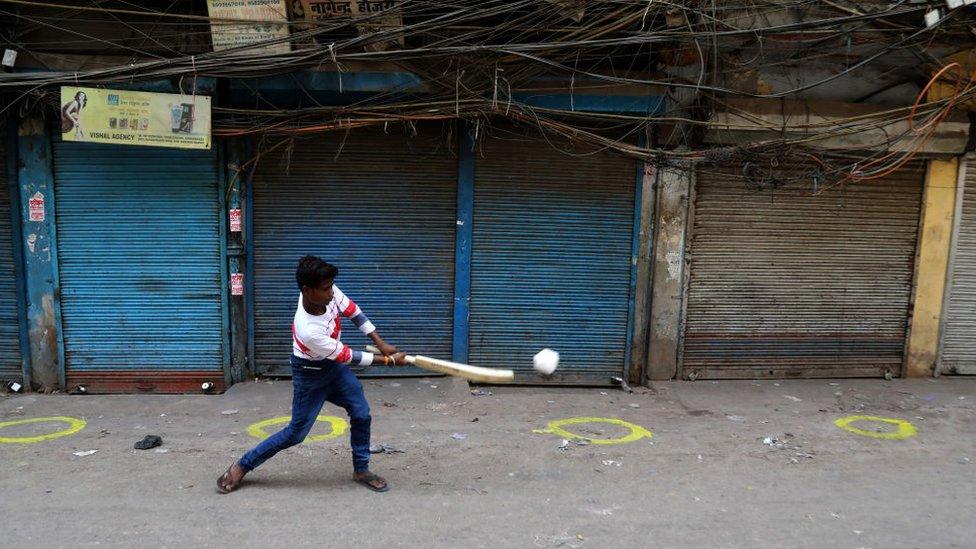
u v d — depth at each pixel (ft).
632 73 19.22
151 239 19.61
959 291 22.33
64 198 19.30
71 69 18.35
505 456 15.20
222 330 20.11
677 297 21.22
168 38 18.45
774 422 17.98
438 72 18.19
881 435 17.06
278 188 19.79
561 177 20.31
